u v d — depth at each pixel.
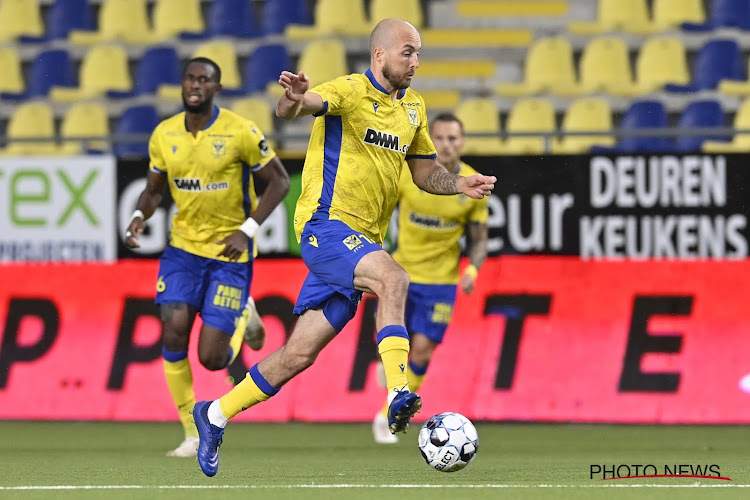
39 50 51.50
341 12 51.44
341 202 17.12
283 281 32.50
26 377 33.25
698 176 32.31
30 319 33.38
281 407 33.03
